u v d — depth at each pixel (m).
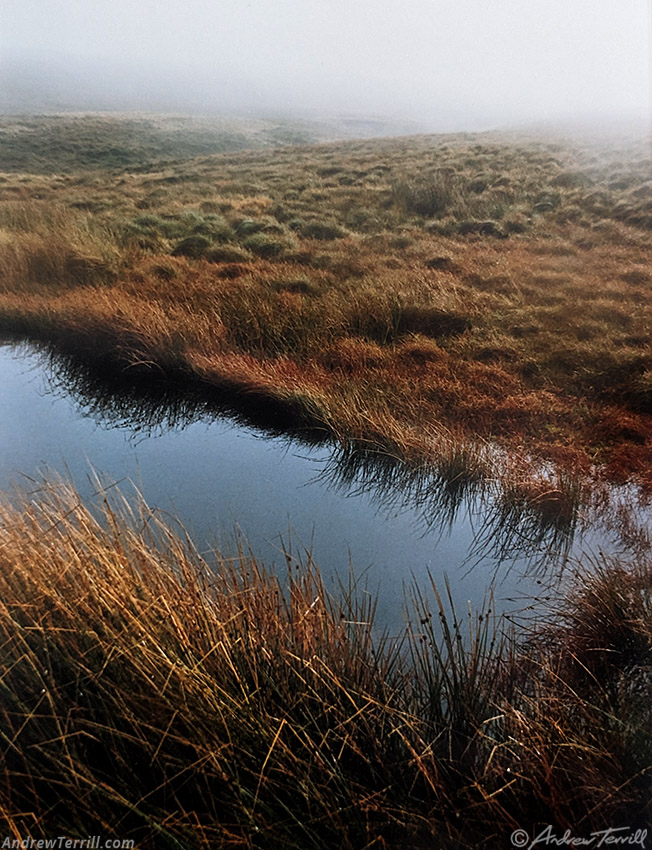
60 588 1.64
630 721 1.56
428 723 1.59
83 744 1.42
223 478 3.09
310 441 3.57
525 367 3.98
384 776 1.44
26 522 1.88
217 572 2.12
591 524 2.78
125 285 5.53
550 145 8.72
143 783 1.38
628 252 5.49
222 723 1.42
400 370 4.05
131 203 8.41
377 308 4.66
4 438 3.37
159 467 3.18
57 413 3.72
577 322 4.35
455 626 1.75
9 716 1.44
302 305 4.86
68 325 4.58
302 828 1.30
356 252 6.26
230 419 3.80
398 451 3.30
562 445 3.29
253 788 1.37
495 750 1.47
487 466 3.14
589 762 1.44
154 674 1.48
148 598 1.65
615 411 3.47
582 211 6.74
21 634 1.52
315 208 8.12
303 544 2.63
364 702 1.57
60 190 9.29
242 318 4.69
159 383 4.12
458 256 5.86
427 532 2.76
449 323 4.57
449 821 1.32
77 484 2.98
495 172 8.18
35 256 5.73
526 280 5.14
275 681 1.60
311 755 1.40
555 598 2.25
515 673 1.81
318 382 3.91
